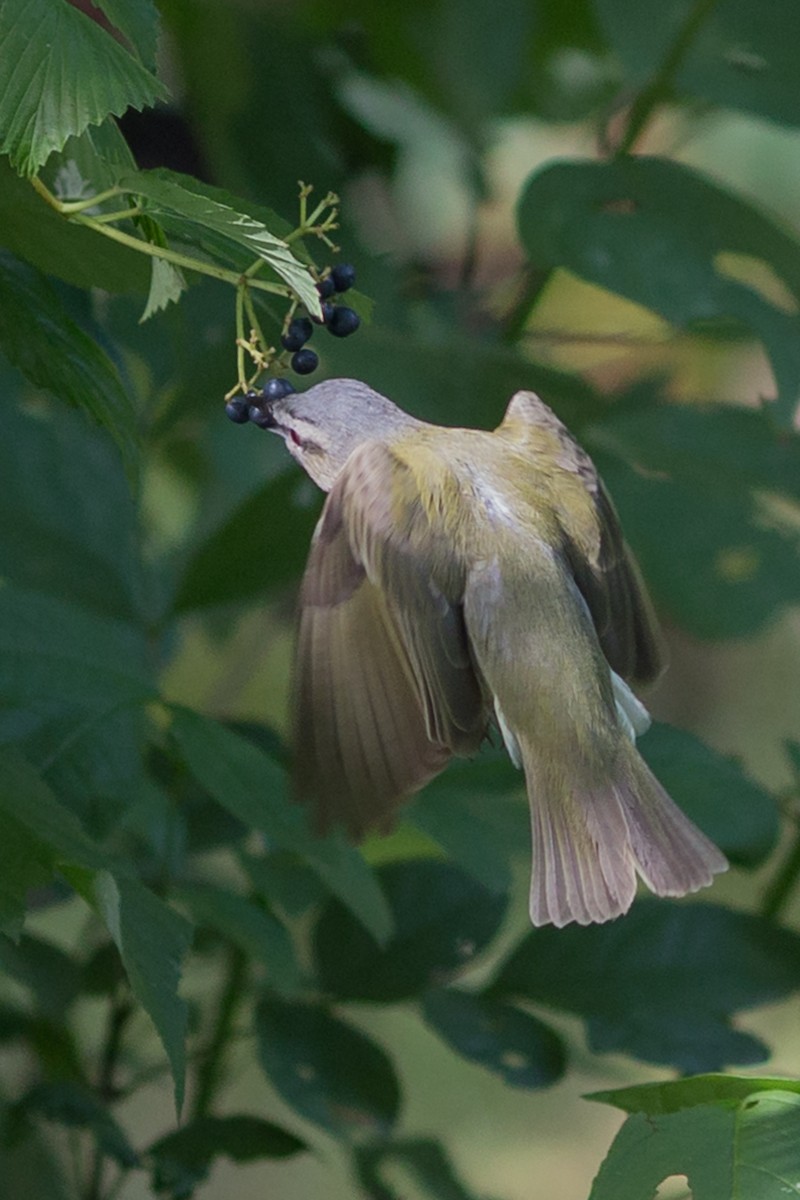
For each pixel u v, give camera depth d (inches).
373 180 353.1
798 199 450.9
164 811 245.1
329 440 200.7
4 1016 279.9
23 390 293.0
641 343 327.3
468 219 353.1
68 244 195.5
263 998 270.5
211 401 271.1
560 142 410.9
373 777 185.9
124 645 227.1
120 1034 278.7
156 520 373.1
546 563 198.7
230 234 167.8
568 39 351.3
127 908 183.8
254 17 323.3
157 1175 252.4
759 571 296.5
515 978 271.4
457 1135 446.6
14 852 182.7
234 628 355.3
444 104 346.6
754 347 376.8
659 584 296.8
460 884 276.7
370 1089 265.1
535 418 212.1
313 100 327.9
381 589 188.5
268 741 297.0
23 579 272.4
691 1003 267.1
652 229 271.1
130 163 185.6
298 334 193.6
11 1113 254.5
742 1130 173.5
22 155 164.6
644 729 211.0
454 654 189.6
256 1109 423.5
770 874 374.6
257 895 272.5
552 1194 432.1
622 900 192.7
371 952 271.1
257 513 273.3
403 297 338.0
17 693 215.3
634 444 297.7
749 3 292.8
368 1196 281.1
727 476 297.1
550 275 323.6
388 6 337.7
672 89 295.7
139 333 287.9
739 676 529.3
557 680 197.2
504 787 259.4
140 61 177.6
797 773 299.6
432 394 276.5
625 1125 177.3
